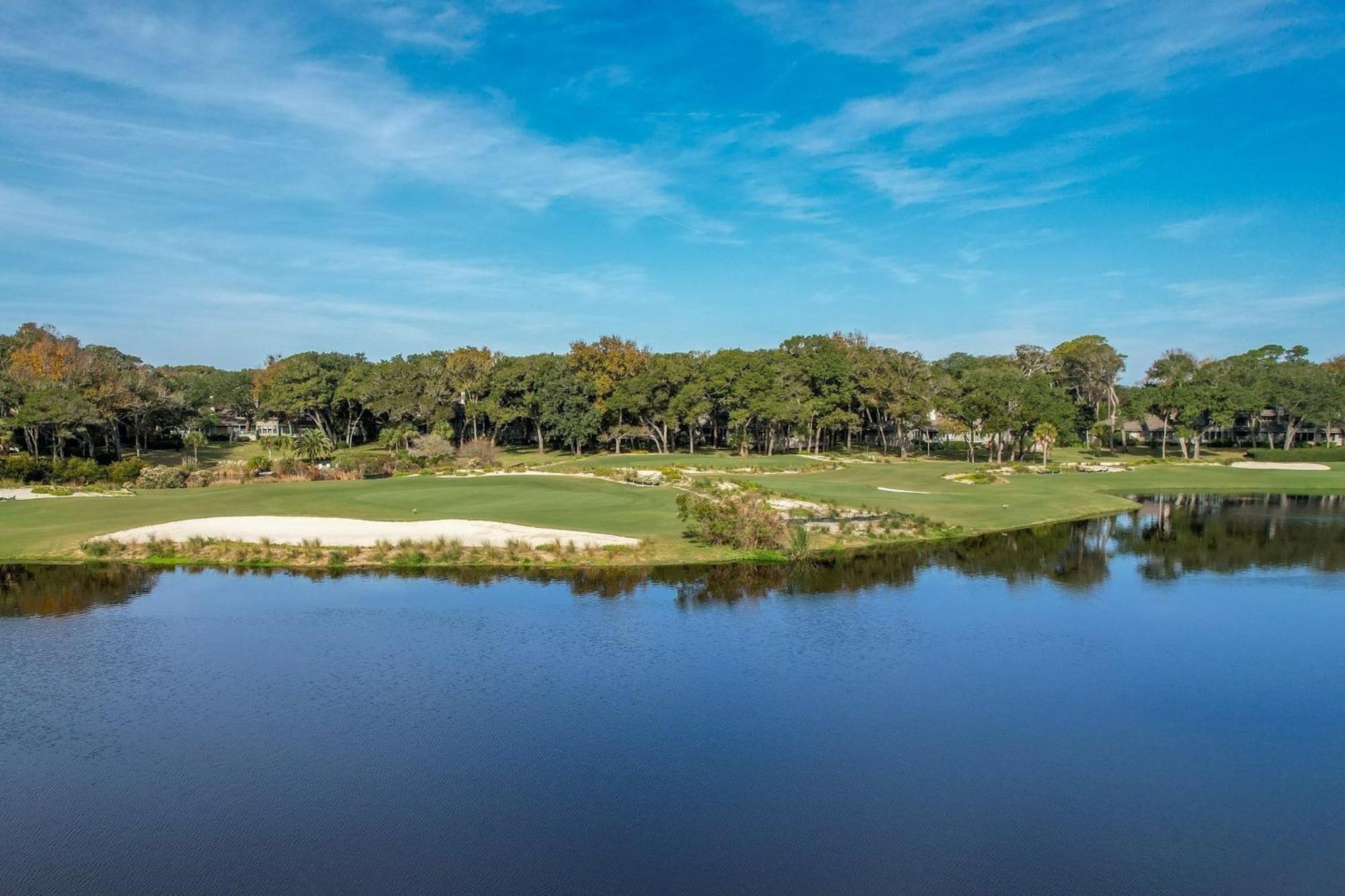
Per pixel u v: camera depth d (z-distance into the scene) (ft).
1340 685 90.99
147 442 444.96
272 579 136.15
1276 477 326.03
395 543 157.79
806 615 116.06
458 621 111.34
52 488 258.37
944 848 59.72
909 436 518.37
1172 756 74.08
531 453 450.71
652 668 93.81
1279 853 59.77
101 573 141.90
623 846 59.31
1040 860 58.44
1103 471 351.05
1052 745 76.02
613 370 460.14
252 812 63.36
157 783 67.62
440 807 64.28
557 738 75.97
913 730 78.54
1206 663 97.81
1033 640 105.91
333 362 497.87
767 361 450.71
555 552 151.43
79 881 54.90
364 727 77.92
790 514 200.54
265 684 88.58
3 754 72.59
